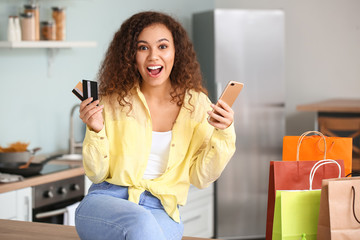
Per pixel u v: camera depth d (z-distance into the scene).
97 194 2.11
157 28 2.10
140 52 2.10
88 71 4.47
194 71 2.22
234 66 5.30
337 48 6.23
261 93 5.35
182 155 2.13
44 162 3.54
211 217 4.97
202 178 2.14
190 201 4.63
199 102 2.20
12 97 3.79
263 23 5.32
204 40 5.40
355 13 6.18
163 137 2.14
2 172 3.24
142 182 2.07
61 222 3.36
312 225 2.04
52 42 3.68
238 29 5.29
